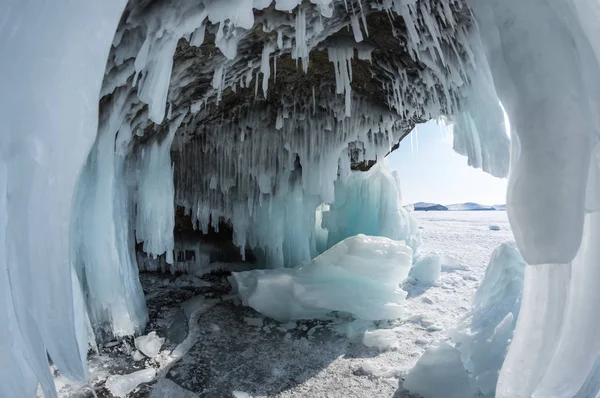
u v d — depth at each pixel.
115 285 3.86
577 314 1.61
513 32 1.54
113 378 3.21
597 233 1.54
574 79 1.42
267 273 5.62
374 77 4.93
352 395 3.20
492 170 4.07
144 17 2.40
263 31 3.19
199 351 3.98
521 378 1.77
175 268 7.17
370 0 3.19
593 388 2.02
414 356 3.94
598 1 1.53
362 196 8.50
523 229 1.45
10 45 1.38
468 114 4.35
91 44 1.43
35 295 1.38
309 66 4.64
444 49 3.77
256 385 3.35
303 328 4.71
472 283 7.01
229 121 5.63
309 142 6.13
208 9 2.33
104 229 3.68
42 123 1.36
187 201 6.56
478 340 3.22
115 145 3.83
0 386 1.46
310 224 7.39
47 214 1.38
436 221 28.50
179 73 3.47
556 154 1.39
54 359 1.42
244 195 6.90
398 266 5.24
